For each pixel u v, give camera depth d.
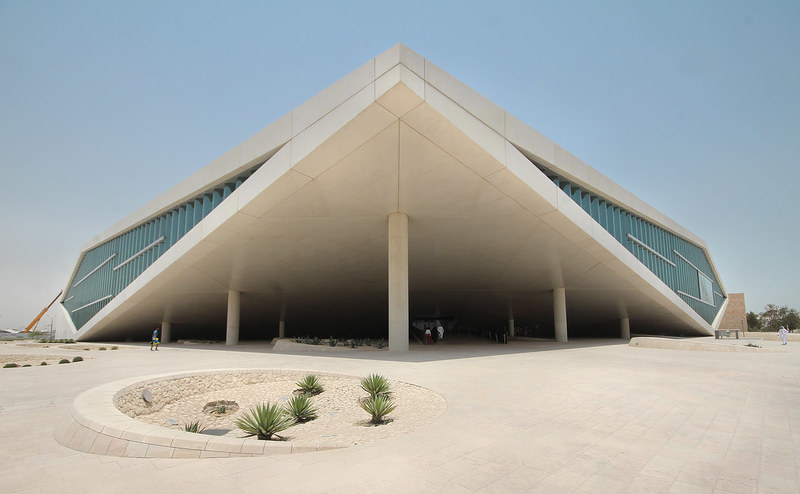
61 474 4.16
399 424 6.00
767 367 11.16
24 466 4.45
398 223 16.50
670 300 25.25
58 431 5.82
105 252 32.47
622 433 5.09
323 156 13.22
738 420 5.70
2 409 7.58
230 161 17.84
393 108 11.57
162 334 29.05
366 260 20.44
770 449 4.52
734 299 47.22
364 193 15.03
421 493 3.43
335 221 16.81
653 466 4.02
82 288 37.59
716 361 12.62
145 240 26.33
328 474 3.88
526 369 10.60
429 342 22.75
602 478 3.73
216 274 21.11
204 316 28.78
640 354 14.99
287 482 3.72
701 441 4.79
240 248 18.50
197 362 14.08
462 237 18.48
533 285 24.20
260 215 16.03
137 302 24.06
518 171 14.43
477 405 6.56
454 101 12.45
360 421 6.75
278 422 6.02
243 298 25.30
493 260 20.77
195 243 18.28
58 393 9.06
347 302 26.91
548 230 17.75
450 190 15.04
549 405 6.55
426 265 21.30
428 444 4.70
